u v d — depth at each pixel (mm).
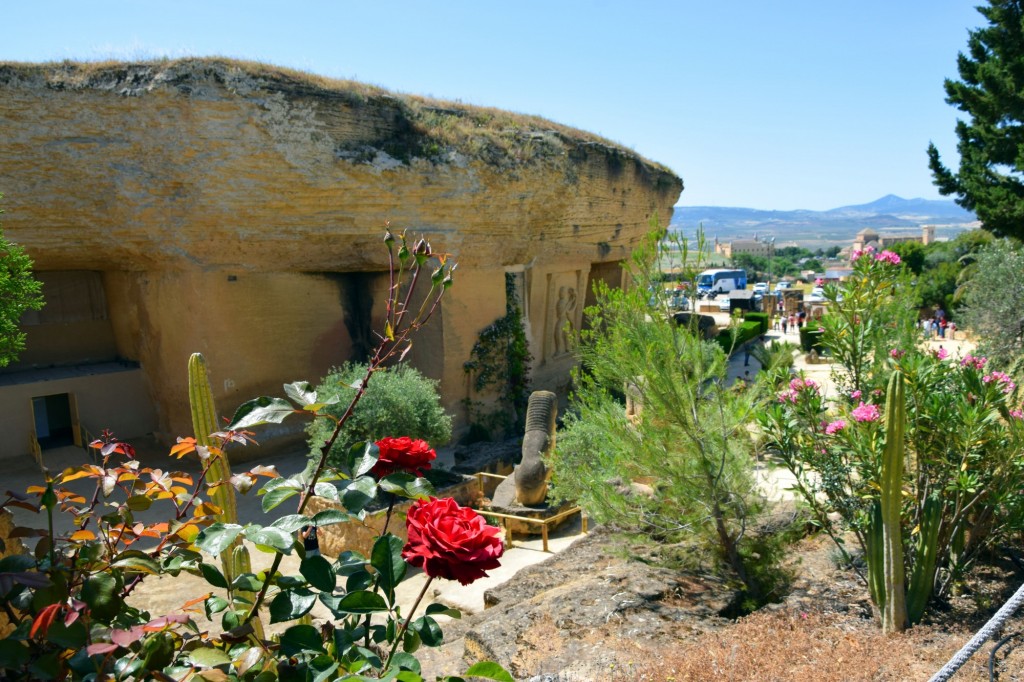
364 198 18422
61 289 20250
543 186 22094
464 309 21016
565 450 11648
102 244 17328
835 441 7469
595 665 6223
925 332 8320
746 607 7547
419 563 2703
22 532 2699
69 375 19312
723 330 31531
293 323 19812
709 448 7848
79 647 2471
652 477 8992
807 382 7645
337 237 18844
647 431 8023
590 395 8664
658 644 6625
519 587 8953
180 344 18312
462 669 6934
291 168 17234
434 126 19828
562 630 7109
